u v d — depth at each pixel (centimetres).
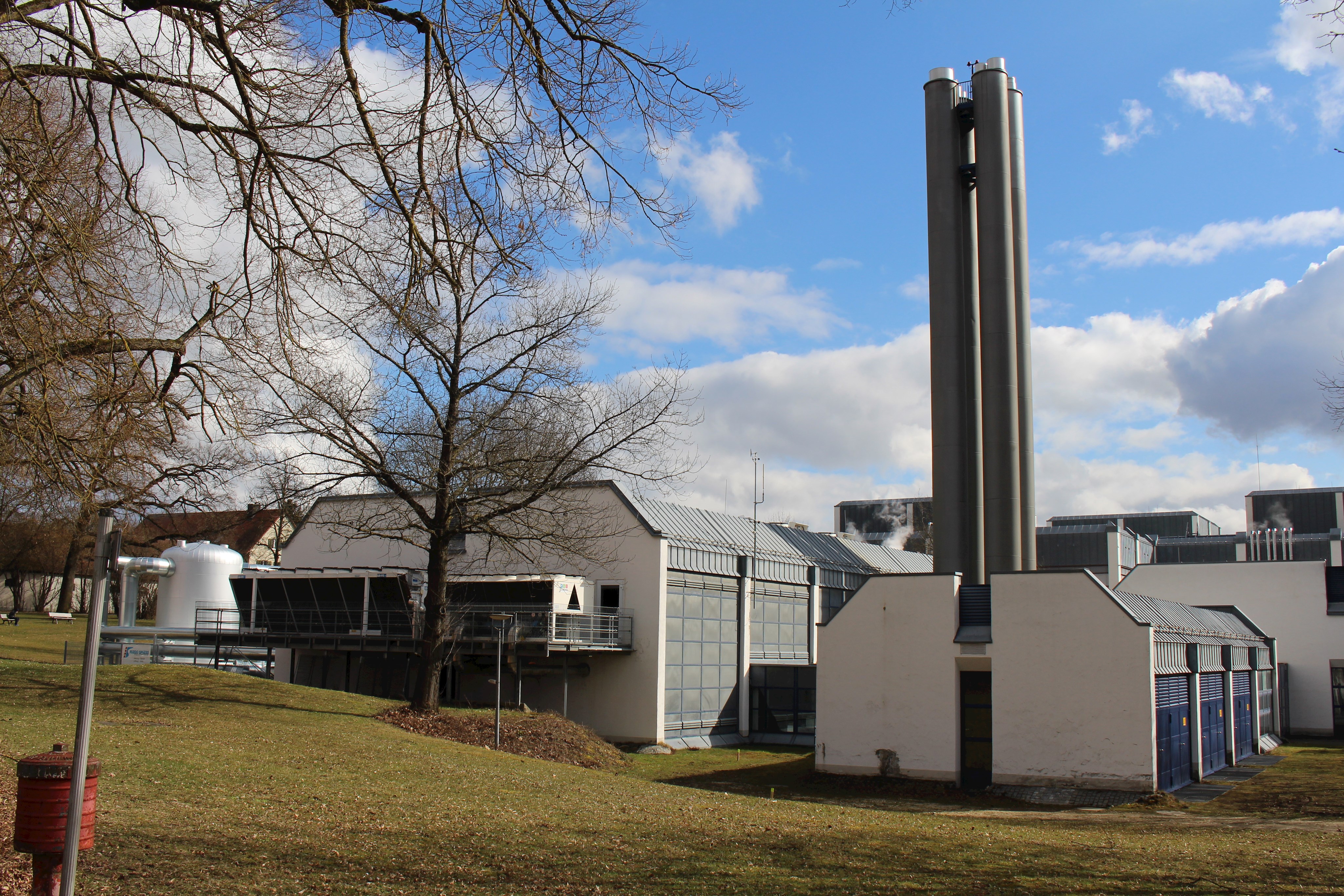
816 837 1381
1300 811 2370
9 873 844
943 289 4003
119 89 911
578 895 948
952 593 2878
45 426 933
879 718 2920
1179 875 1234
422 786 1675
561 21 888
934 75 4141
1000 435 3806
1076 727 2647
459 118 867
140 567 4497
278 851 1065
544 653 3456
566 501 3167
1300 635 4678
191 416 1123
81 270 913
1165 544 6569
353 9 813
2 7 783
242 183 912
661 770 3134
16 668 2945
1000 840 1480
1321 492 7050
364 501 4259
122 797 1324
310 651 4225
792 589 4662
